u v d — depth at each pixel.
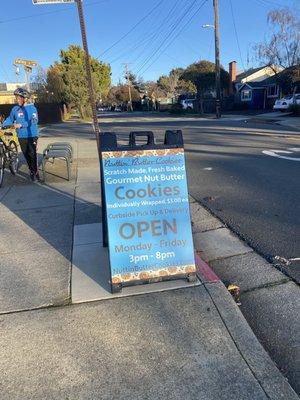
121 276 3.63
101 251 4.58
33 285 3.91
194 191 7.57
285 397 2.54
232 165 10.10
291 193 7.14
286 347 3.05
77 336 3.13
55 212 6.21
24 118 8.27
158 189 3.66
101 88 53.81
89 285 3.83
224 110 49.69
